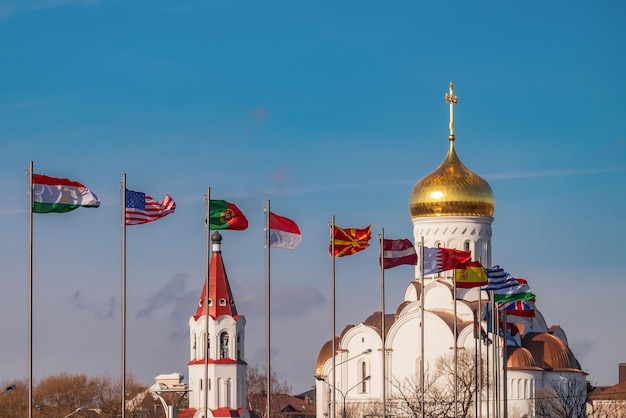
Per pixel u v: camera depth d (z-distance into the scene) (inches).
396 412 7662.4
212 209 4525.1
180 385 7539.4
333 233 4889.3
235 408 7593.5
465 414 6835.6
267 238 4601.4
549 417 7436.0
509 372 7716.5
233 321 7628.0
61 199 3971.5
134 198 4249.5
